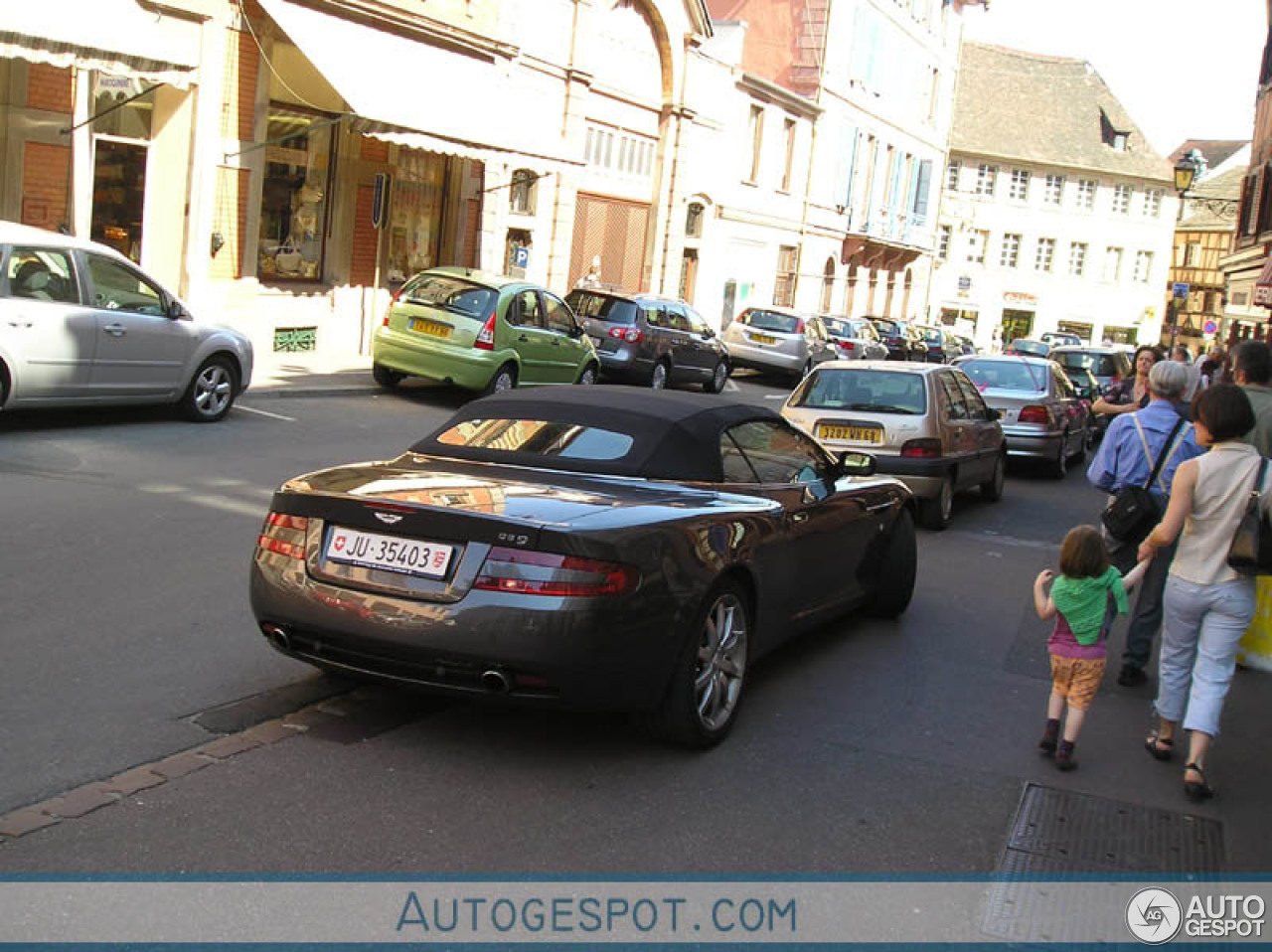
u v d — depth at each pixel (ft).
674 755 17.13
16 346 34.27
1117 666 24.49
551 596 15.14
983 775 17.46
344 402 51.26
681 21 99.04
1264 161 99.35
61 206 50.98
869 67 142.61
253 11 57.36
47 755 15.31
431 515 15.65
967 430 40.52
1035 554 35.94
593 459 18.51
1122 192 228.43
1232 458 17.26
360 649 15.85
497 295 54.24
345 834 13.89
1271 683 23.85
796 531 20.02
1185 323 248.52
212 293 57.77
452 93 64.95
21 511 27.32
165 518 28.02
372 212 65.00
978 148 218.38
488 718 17.97
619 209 98.48
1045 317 229.45
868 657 23.13
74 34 43.91
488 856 13.67
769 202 123.75
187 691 18.04
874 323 120.16
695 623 16.63
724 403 20.84
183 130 55.42
